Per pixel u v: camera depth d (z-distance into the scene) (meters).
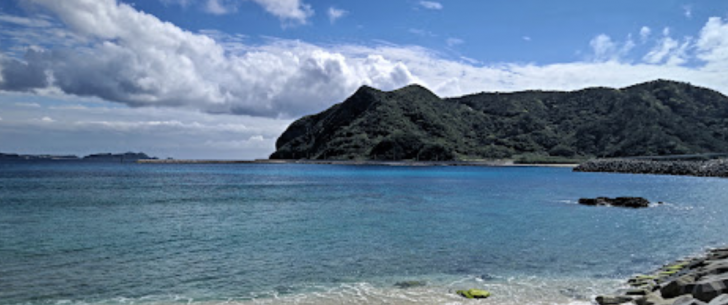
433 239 22.06
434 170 134.75
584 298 12.89
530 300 12.70
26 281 14.53
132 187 61.72
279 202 41.12
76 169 142.12
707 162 95.25
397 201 42.06
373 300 12.73
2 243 20.69
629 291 12.86
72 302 12.62
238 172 125.56
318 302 12.56
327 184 70.12
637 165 108.44
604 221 28.30
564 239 22.11
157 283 14.43
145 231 24.33
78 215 31.23
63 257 17.89
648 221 28.25
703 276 12.84
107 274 15.45
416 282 14.60
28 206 36.88
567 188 60.09
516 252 19.12
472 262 17.34
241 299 12.88
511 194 50.19
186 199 43.94
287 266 16.64
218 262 17.22
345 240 21.78
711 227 25.89
